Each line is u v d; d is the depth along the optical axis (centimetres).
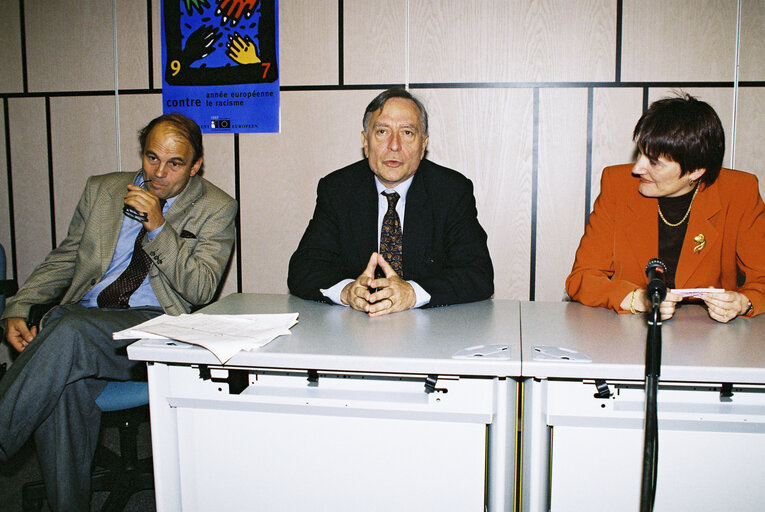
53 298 204
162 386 125
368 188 182
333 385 127
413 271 176
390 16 266
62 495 156
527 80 262
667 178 148
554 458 120
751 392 116
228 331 130
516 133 265
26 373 150
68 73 287
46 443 159
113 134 287
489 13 261
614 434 117
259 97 277
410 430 121
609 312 154
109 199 203
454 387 117
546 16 258
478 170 270
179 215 200
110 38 283
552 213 268
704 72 252
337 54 270
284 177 280
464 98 266
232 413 126
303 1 270
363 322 144
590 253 171
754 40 247
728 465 115
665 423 113
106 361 161
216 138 283
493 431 119
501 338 129
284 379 128
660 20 252
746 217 159
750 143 252
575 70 259
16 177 297
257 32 274
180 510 132
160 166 193
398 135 168
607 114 259
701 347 120
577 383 115
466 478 121
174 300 195
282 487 128
